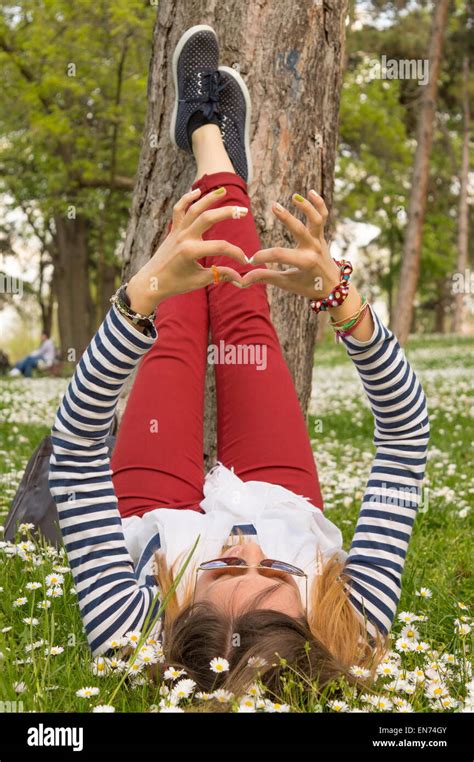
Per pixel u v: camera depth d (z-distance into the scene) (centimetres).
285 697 203
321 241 206
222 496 274
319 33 380
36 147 2056
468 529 416
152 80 385
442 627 286
